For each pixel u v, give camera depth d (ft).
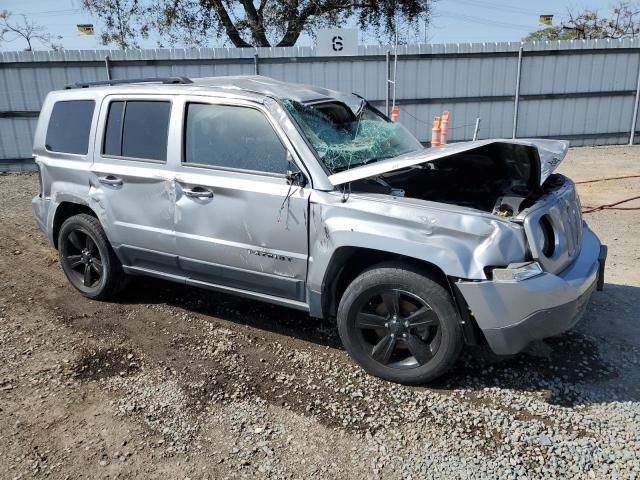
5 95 42.80
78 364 13.04
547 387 11.69
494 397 11.39
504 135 48.14
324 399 11.48
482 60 46.14
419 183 14.38
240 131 13.10
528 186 13.02
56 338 14.39
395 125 16.67
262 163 12.76
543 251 11.10
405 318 11.66
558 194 12.53
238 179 12.89
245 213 12.79
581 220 13.50
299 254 12.34
